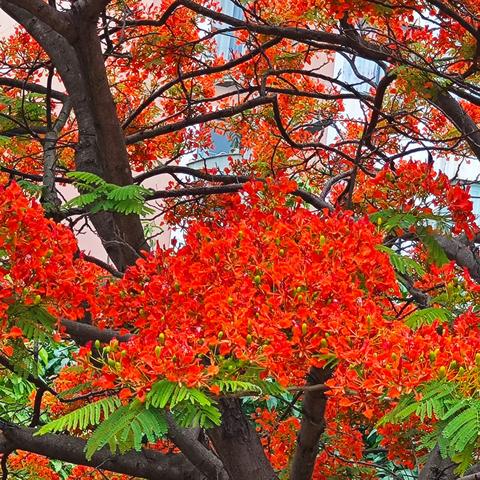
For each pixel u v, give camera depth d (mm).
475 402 3389
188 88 9719
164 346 3637
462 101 9750
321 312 3951
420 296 5688
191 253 4715
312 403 4906
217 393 3529
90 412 3480
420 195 5395
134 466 6188
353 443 7352
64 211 6297
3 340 4211
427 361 3619
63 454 5953
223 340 3750
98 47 5914
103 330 5258
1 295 4160
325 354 3865
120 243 5984
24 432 5914
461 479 5258
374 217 5379
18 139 8023
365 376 3775
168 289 4484
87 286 4539
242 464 5621
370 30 7535
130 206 5402
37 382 6109
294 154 9992
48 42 7172
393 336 3814
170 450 6461
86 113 7051
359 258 4273
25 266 4266
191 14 8609
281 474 6855
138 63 8531
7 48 9734
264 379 3812
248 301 4020
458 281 4902
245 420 5734
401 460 6887
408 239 5504
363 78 7664
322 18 7574
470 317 4145
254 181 5375
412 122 9898
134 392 3541
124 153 6234
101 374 3920
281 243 4418
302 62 9695
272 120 9891
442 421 3432
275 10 8484
